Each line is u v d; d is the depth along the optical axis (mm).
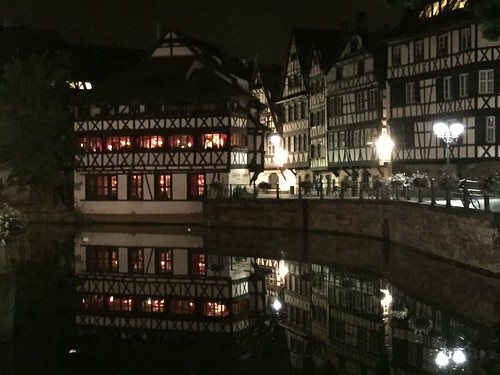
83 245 32906
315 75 47844
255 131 44562
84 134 44375
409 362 13812
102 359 14789
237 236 35625
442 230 23672
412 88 38219
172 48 45062
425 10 37719
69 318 18516
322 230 35719
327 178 46219
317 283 22781
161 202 42969
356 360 14242
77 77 53031
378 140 40375
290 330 17188
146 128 43125
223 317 18750
